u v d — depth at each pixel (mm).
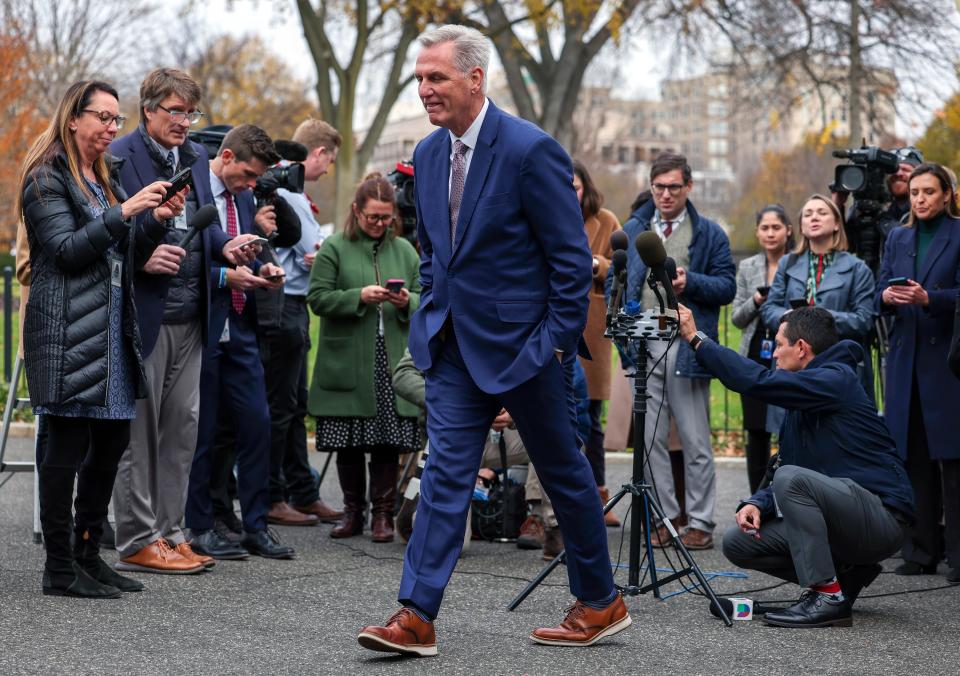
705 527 6465
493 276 4039
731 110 30516
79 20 27781
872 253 6723
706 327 6699
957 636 4566
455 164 4113
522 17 26469
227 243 5547
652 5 26078
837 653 4262
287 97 39656
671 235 6801
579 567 4227
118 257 4715
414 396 6090
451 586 5297
